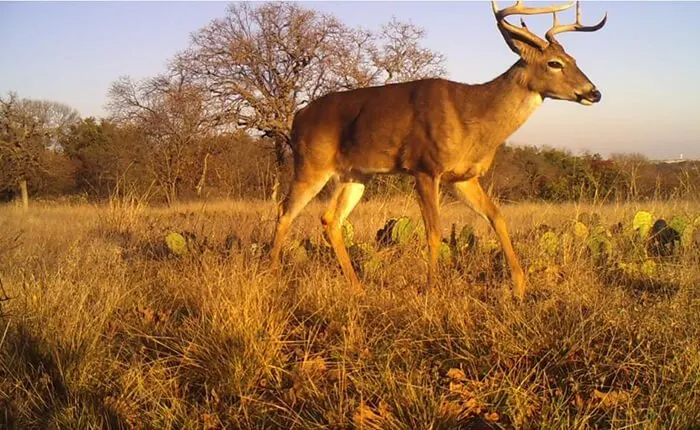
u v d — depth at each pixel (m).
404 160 2.73
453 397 1.56
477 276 2.70
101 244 3.50
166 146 11.06
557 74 2.58
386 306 2.13
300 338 2.00
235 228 3.59
